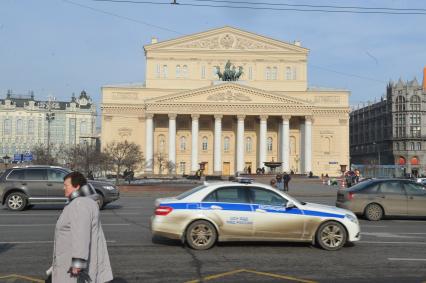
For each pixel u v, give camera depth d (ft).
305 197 146.61
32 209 88.99
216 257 42.88
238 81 335.06
